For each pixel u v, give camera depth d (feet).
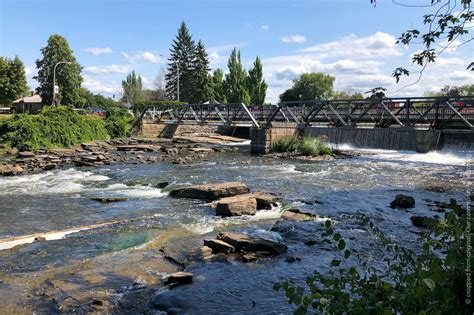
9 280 21.84
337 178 58.70
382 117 95.20
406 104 80.94
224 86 292.81
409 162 78.38
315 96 342.44
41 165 71.15
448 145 91.15
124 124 134.41
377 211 37.60
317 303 10.44
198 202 42.37
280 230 31.14
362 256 24.88
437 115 84.23
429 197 44.55
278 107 100.42
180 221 34.60
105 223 34.12
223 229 31.83
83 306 18.76
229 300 19.19
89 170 68.85
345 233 30.01
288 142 96.37
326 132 109.29
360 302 9.93
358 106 94.17
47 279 21.91
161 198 44.73
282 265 23.58
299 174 62.85
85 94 315.37
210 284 21.02
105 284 21.21
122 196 46.11
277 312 17.94
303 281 21.15
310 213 36.19
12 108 232.53
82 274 22.50
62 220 35.70
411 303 9.61
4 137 95.35
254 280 21.47
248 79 296.51
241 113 134.72
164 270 23.25
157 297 19.52
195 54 277.64
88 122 117.60
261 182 54.95
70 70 236.84
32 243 28.53
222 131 159.53
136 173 64.44
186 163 78.95
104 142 113.91
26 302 19.21
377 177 59.62
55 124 103.35
